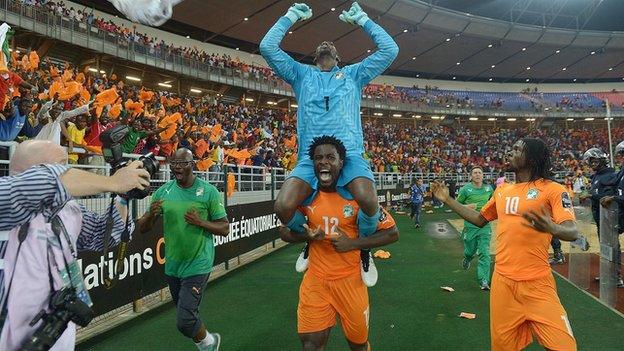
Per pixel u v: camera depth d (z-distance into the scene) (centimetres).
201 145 1111
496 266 325
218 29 3036
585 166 2881
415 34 3612
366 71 339
